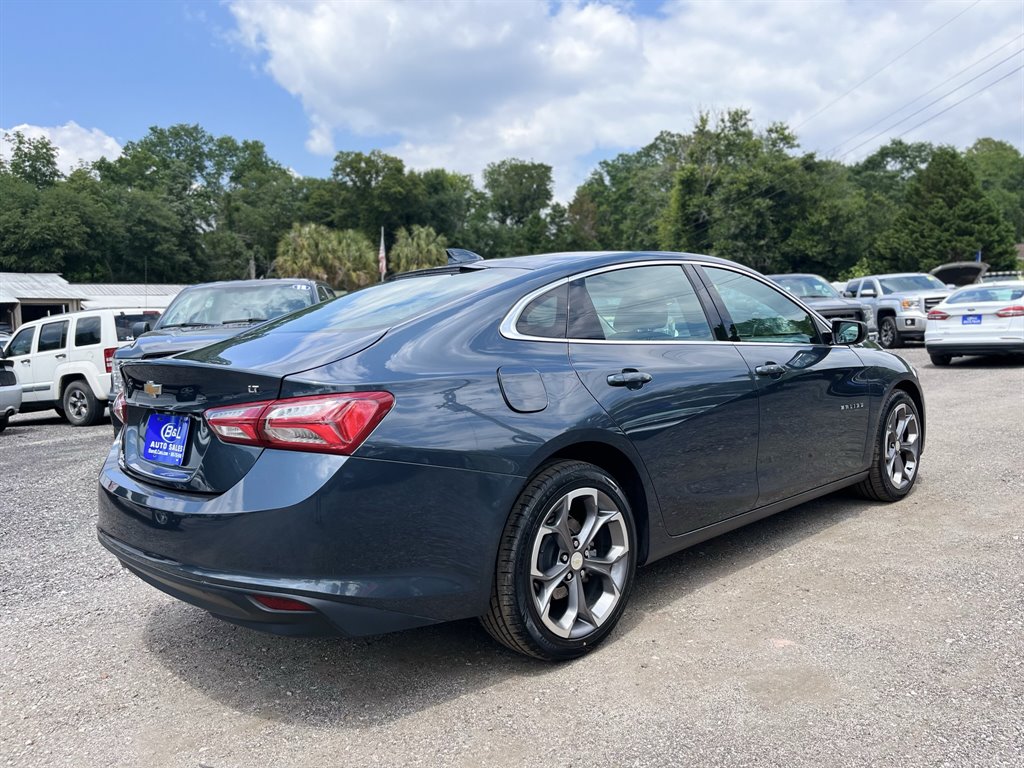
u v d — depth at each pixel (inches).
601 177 4050.2
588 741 91.0
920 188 2091.5
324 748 92.4
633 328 129.8
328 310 133.6
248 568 92.7
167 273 2699.3
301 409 93.5
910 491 195.5
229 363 103.7
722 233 1982.0
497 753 89.6
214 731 97.5
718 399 133.6
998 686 98.9
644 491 122.0
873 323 550.0
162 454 107.3
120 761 91.4
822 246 1927.9
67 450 334.3
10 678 114.2
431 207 3380.9
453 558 99.6
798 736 89.7
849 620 121.0
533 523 105.9
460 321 112.0
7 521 204.8
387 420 95.9
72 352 445.4
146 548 103.6
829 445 162.1
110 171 3243.1
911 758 84.4
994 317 462.0
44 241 2240.4
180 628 131.5
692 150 2102.6
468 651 117.7
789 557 152.0
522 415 106.7
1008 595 127.2
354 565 93.0
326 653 119.0
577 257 133.1
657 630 121.4
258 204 3289.9
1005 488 192.9
